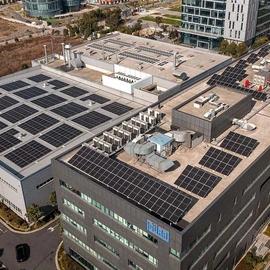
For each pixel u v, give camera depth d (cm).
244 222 5566
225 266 5516
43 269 5956
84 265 6028
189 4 15562
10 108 8619
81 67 10569
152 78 8912
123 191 4659
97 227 5200
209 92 6469
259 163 5181
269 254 6028
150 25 19262
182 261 4200
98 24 19312
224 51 14650
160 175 5031
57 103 8775
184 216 4353
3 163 6825
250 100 6391
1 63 14300
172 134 5541
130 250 4825
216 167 5128
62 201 5600
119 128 5972
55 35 18062
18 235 6625
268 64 8644
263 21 15675
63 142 7312
